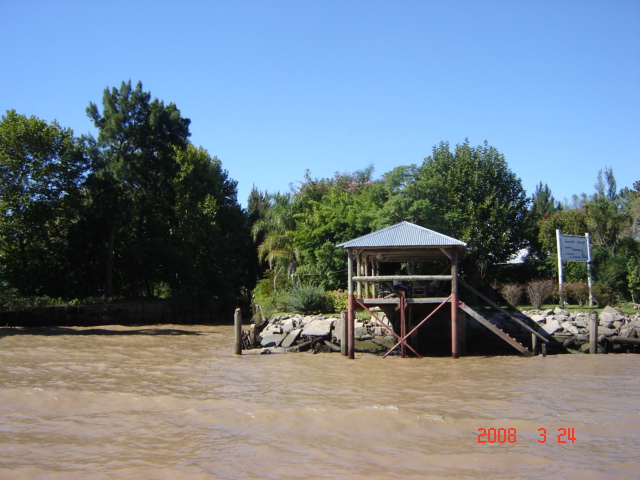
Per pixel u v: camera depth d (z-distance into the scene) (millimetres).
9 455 11094
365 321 28844
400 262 34531
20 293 42281
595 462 10570
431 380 19359
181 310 49125
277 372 21172
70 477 9914
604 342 26516
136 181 47469
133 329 40281
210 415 14094
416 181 36969
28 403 15500
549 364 23109
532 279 37281
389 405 15188
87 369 21672
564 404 15383
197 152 61938
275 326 29594
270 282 45375
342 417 13789
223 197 64375
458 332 26109
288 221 44750
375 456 10961
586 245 33656
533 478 9766
